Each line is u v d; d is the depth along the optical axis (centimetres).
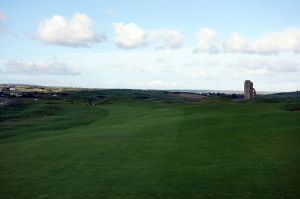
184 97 15150
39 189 1574
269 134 2394
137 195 1407
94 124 4212
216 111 4009
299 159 1788
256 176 1549
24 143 2900
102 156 2158
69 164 2009
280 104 4041
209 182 1508
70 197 1438
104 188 1521
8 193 1548
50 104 8781
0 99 10506
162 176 1641
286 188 1384
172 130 2933
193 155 2023
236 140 2325
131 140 2625
